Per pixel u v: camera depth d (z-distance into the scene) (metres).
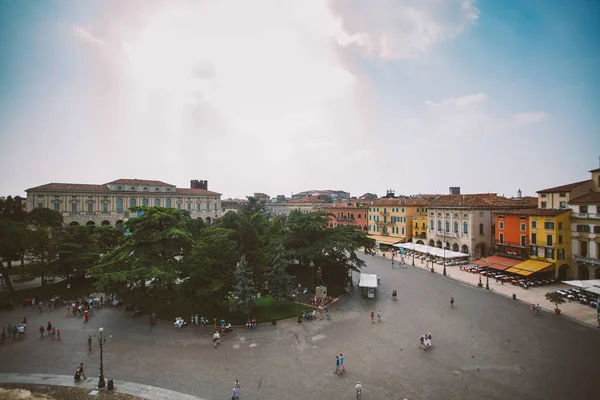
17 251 56.34
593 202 56.78
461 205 82.38
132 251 45.62
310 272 65.62
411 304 50.31
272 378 29.52
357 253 98.12
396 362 32.22
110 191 105.38
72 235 58.94
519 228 68.50
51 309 48.03
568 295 52.16
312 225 57.50
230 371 30.73
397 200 113.31
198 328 41.09
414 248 86.25
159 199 116.31
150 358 33.19
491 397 26.36
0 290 56.44
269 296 54.66
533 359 32.47
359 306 49.88
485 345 35.66
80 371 29.03
